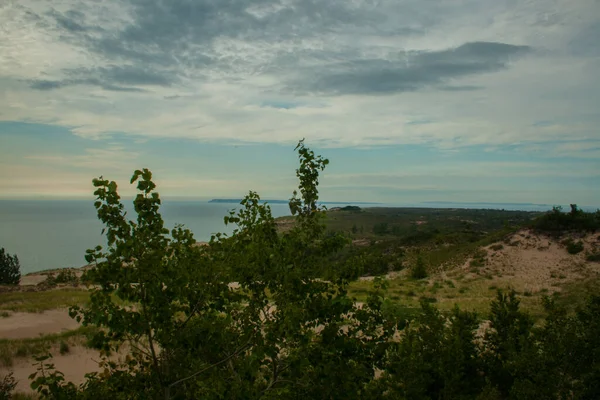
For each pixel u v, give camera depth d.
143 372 4.38
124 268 3.65
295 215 4.67
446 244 42.81
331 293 4.50
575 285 22.92
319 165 4.66
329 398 4.12
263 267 4.32
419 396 7.11
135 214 3.74
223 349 4.35
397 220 144.38
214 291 4.21
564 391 6.78
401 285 28.39
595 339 7.12
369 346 4.51
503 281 26.53
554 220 32.97
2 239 187.12
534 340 7.88
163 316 3.88
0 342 14.72
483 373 8.68
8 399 9.85
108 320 3.71
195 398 4.11
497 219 134.62
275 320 4.28
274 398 3.99
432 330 8.60
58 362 12.80
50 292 29.38
